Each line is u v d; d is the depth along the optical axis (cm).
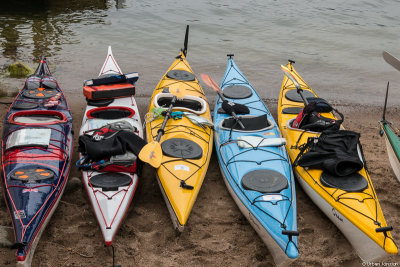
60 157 561
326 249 492
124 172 546
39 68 796
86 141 560
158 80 970
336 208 509
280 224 473
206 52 1154
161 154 562
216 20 1393
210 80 737
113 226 469
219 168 650
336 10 1547
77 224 510
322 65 1119
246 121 654
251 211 505
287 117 709
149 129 653
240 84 806
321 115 679
